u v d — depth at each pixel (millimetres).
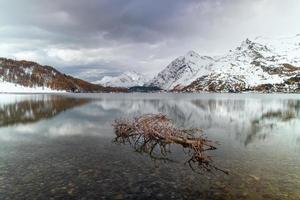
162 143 30156
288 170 20547
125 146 29281
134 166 21734
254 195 15922
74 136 35312
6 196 15836
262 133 38094
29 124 46312
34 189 16875
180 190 16719
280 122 50531
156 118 35625
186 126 44500
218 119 54656
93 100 143375
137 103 114125
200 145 25859
